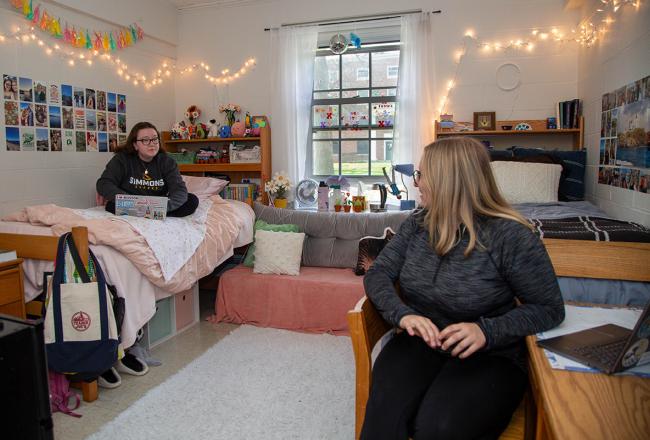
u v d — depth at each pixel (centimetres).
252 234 358
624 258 158
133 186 322
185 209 309
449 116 397
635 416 73
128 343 232
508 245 127
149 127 324
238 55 464
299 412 204
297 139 442
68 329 210
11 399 76
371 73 443
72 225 242
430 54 406
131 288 240
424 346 138
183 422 198
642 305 179
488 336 115
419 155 407
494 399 114
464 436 108
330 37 442
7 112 324
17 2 320
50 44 354
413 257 142
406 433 114
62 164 367
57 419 203
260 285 312
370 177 449
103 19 390
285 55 438
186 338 294
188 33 479
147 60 451
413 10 410
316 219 353
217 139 451
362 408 132
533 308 119
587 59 356
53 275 212
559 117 374
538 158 347
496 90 397
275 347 275
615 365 87
